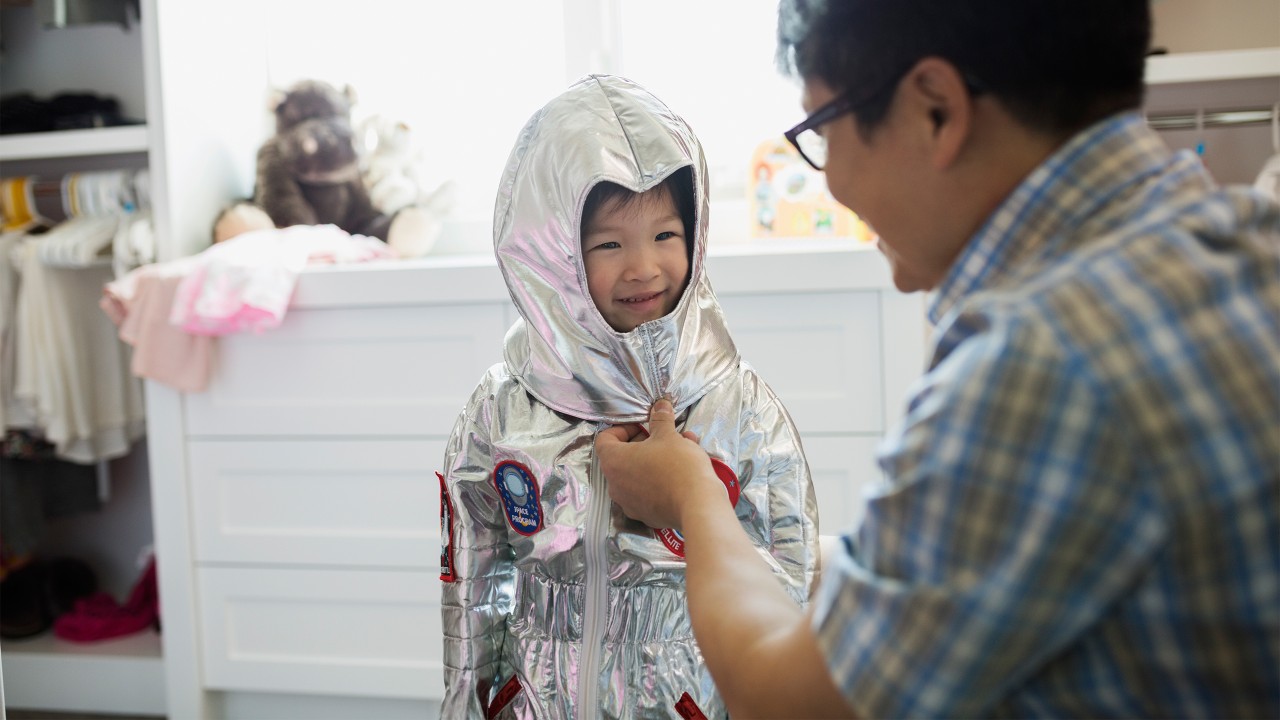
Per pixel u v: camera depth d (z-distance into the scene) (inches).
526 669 44.4
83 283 95.9
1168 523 18.5
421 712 86.7
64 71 105.8
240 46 102.3
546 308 43.9
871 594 20.7
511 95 102.7
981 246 23.3
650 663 43.3
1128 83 23.1
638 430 44.1
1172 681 19.7
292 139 96.0
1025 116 23.0
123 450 98.3
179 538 87.3
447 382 83.4
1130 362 18.7
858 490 78.8
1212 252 20.4
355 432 84.7
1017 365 19.2
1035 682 20.9
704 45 98.7
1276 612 18.6
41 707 93.4
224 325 82.0
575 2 98.5
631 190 41.8
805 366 78.9
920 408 21.0
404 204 98.9
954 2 22.6
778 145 86.3
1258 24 85.8
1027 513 18.9
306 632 86.7
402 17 103.7
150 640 96.2
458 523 45.4
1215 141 86.3
